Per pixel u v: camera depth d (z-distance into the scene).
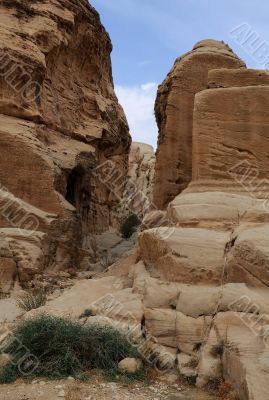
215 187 9.02
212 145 9.27
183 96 12.03
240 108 9.32
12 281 11.19
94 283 9.13
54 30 18.08
